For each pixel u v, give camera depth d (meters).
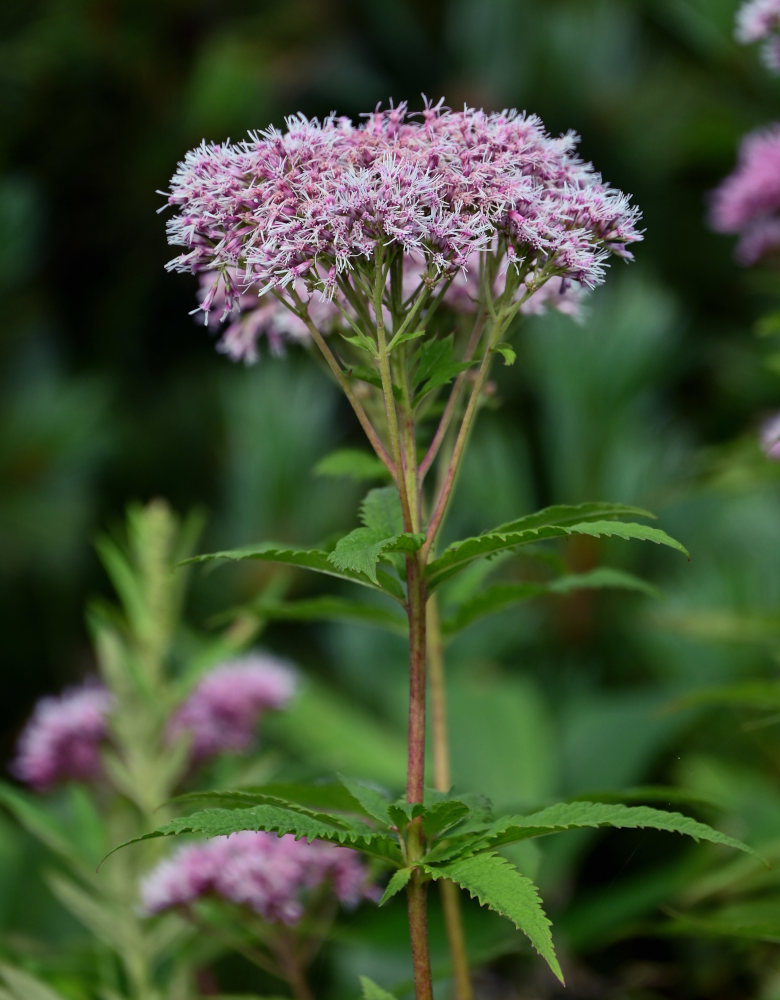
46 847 1.23
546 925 0.86
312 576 1.65
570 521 0.91
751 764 1.29
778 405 1.73
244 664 1.19
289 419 1.65
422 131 0.92
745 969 1.14
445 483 0.92
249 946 1.05
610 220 0.92
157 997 1.05
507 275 0.92
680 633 1.23
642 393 1.44
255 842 1.04
